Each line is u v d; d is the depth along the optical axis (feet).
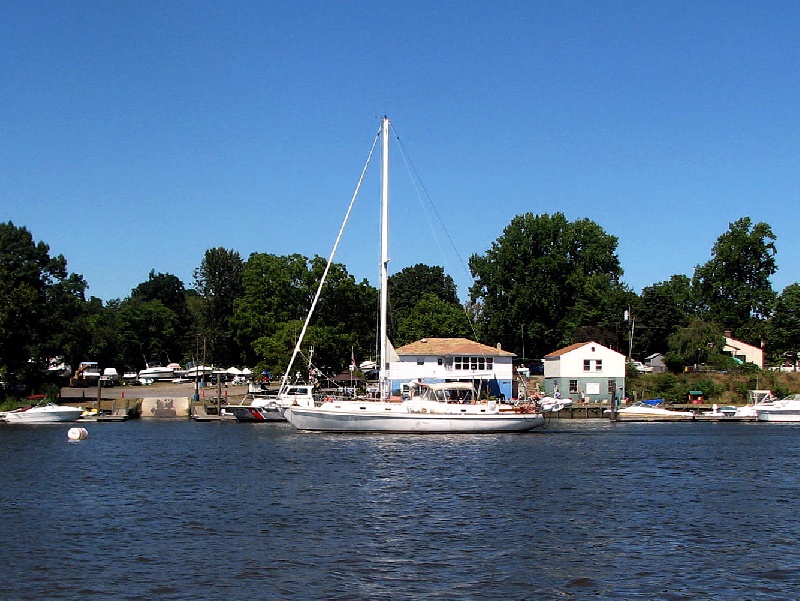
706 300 485.15
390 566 90.48
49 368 387.75
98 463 178.19
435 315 501.15
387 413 234.17
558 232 462.60
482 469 164.96
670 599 79.92
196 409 334.65
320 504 125.90
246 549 97.66
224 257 553.23
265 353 354.95
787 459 186.91
